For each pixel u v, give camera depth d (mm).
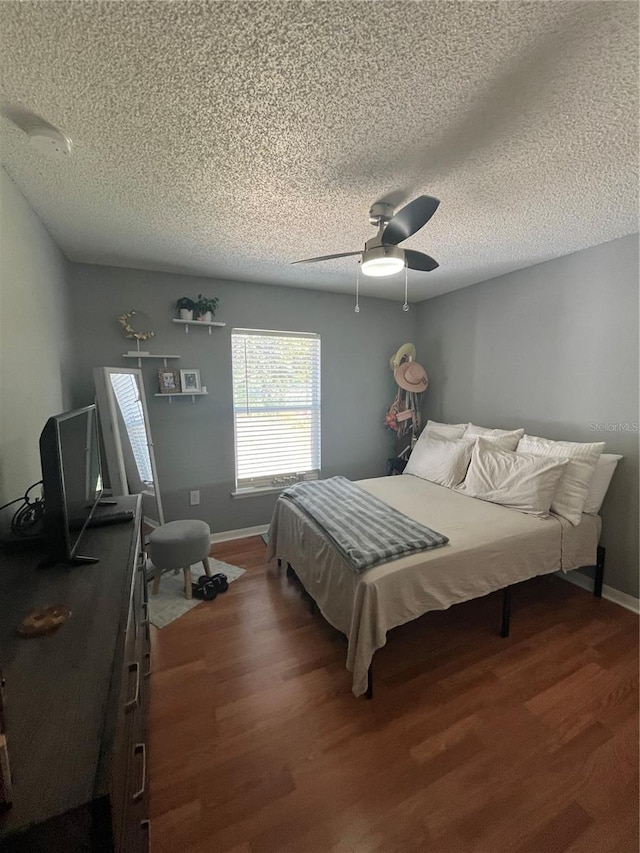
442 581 1815
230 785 1304
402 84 1098
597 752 1427
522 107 1201
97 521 1439
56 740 595
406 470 3418
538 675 1809
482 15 892
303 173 1575
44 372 1953
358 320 3799
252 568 2832
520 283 2977
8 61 998
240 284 3203
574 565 2303
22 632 831
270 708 1616
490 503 2523
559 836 1162
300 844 1143
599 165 1543
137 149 1399
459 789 1297
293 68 1035
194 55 990
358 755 1413
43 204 1802
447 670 1844
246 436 3396
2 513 1342
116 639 819
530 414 2963
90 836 522
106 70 1031
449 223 2125
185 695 1681
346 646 2000
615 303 2377
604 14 884
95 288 2717
